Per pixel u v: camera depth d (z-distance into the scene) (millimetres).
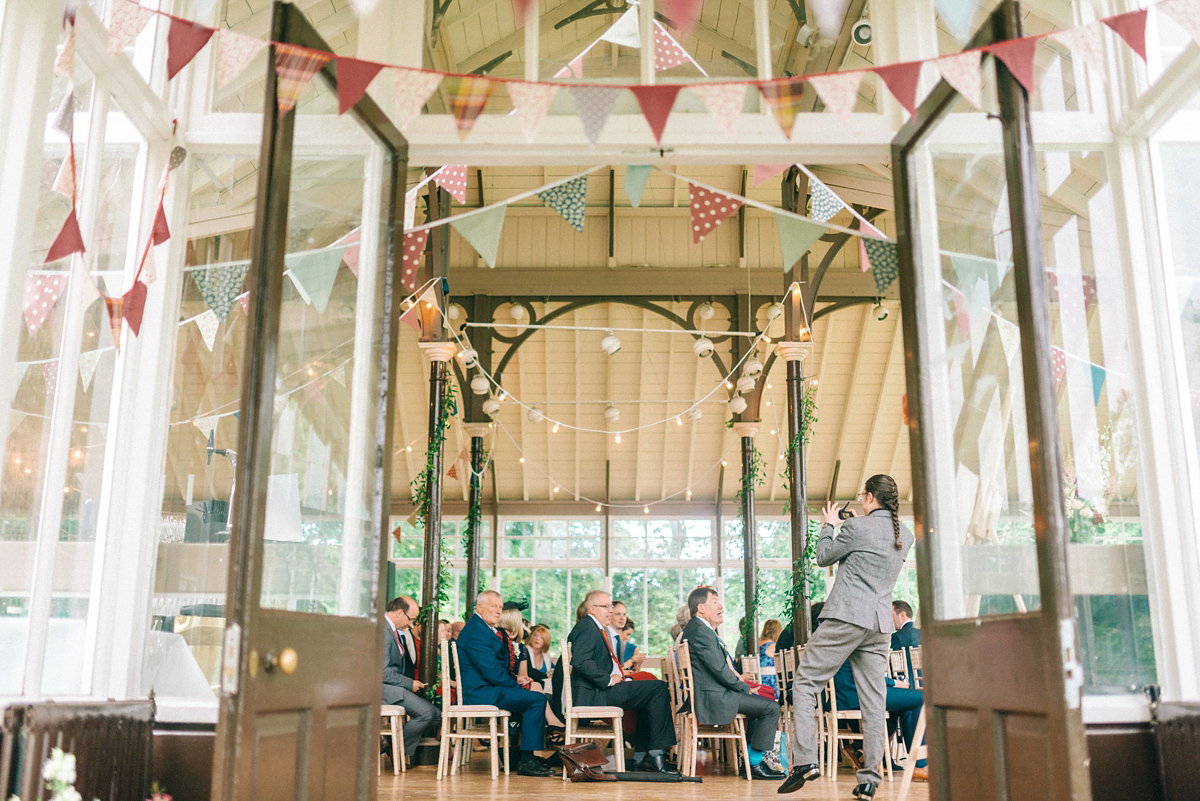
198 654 3318
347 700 2639
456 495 16578
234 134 3523
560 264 13812
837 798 4551
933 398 3105
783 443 15531
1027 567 2725
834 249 10680
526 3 3355
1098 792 3074
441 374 9289
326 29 3422
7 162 2588
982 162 2982
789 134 2752
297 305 3010
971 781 2660
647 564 16656
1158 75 3373
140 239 3410
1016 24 2574
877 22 3477
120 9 2623
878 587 4375
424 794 4758
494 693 6113
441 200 9484
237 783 2078
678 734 6418
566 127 3350
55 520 2908
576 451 15781
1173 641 3217
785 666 6918
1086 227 3527
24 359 2730
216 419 3549
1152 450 3336
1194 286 3365
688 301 13938
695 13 3014
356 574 2891
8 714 2229
